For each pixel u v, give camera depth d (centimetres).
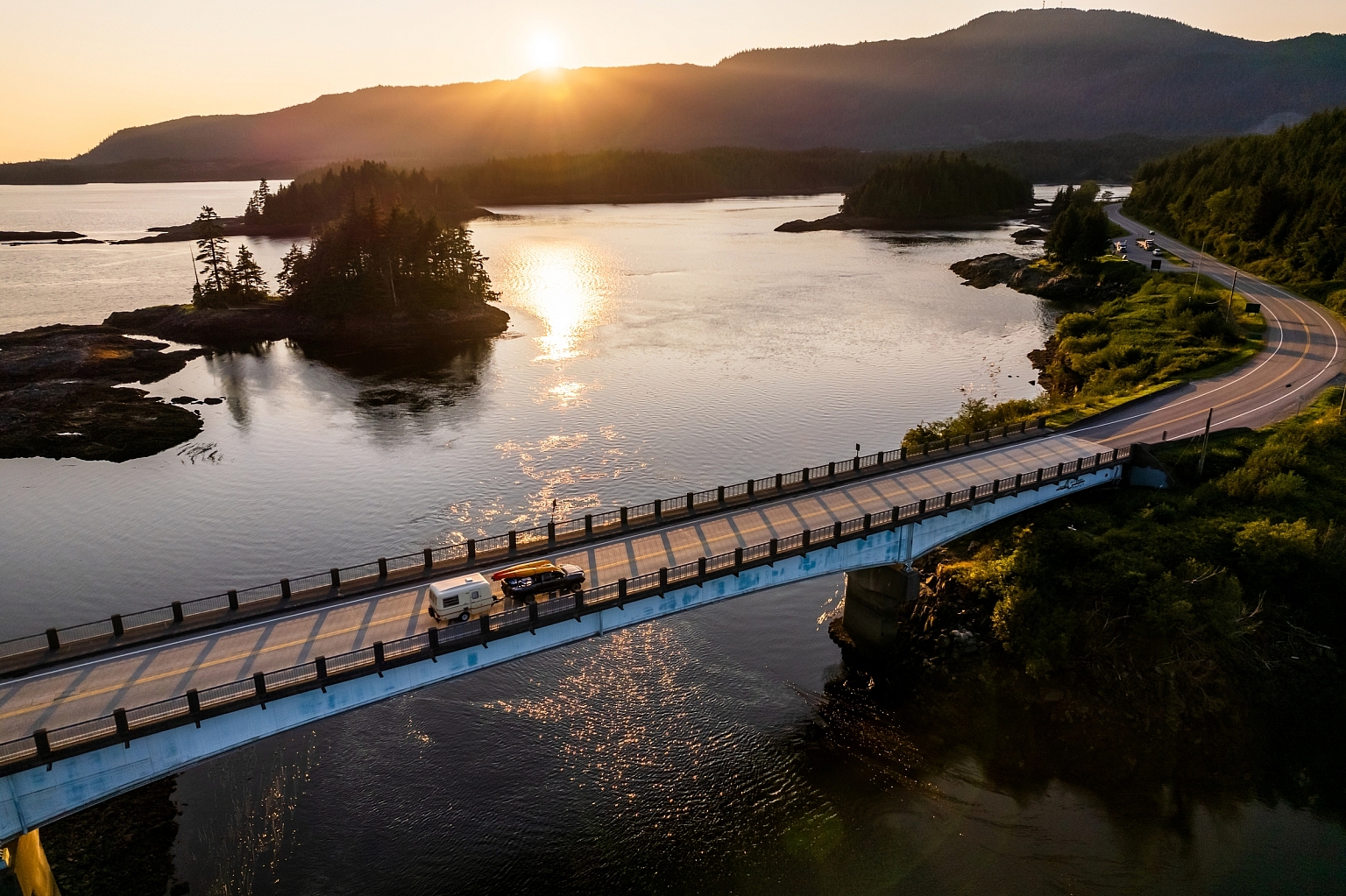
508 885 3553
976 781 4178
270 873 3584
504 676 4934
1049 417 7150
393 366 12194
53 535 6862
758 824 3903
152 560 6431
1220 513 5625
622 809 3969
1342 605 4953
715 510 5169
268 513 7206
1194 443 6462
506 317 15000
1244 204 15012
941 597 5241
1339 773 4219
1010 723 4497
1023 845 3794
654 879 3600
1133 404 7506
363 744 4362
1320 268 12169
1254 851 3778
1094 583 4953
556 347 13012
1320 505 5653
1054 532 5378
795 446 8481
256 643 3712
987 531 5756
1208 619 4731
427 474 7994
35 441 8825
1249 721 4450
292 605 4012
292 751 4309
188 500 7512
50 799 2941
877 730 4541
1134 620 4784
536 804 3984
